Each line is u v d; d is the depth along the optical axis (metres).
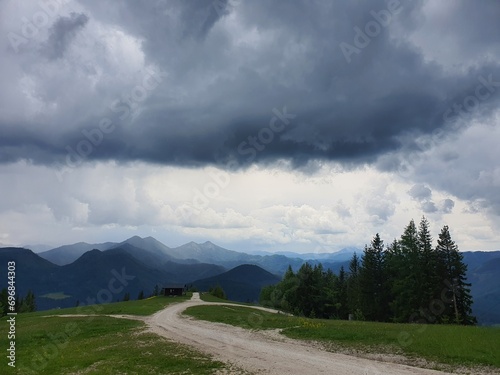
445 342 26.55
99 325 46.00
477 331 30.81
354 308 96.75
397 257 81.81
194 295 139.75
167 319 53.19
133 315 60.72
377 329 34.94
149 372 22.53
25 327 48.91
